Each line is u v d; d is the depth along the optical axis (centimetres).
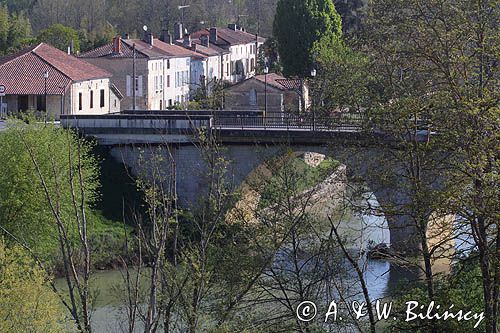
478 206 2567
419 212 2725
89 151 6500
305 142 5688
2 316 3195
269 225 2991
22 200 4878
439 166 2820
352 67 3516
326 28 10650
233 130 6103
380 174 3048
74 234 4925
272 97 10031
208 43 13688
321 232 3203
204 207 2611
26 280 3306
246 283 2819
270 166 3306
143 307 2905
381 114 3050
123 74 10488
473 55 2752
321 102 4941
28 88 8081
